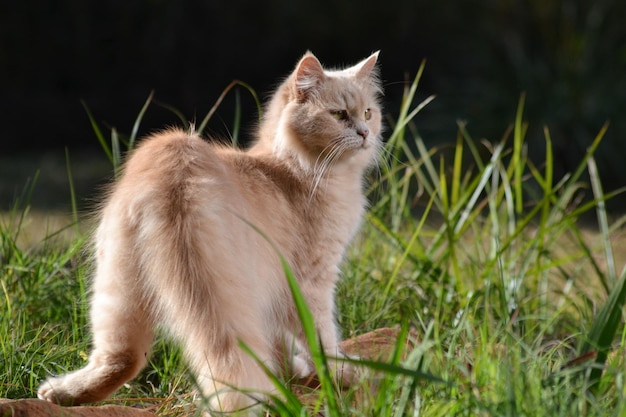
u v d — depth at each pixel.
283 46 21.72
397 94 20.50
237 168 5.98
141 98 21.31
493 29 19.73
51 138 20.73
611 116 17.08
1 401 4.81
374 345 5.94
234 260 5.03
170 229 5.00
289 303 5.96
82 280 6.88
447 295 7.71
